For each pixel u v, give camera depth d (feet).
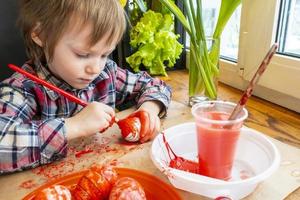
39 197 1.13
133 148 1.78
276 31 2.40
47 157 1.66
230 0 2.27
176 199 1.26
